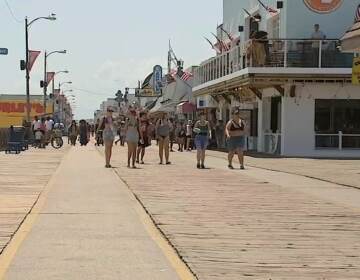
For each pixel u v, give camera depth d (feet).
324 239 39.81
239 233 41.42
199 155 93.15
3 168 90.89
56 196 58.70
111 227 43.04
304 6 132.98
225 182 72.54
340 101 130.41
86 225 43.65
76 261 32.94
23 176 78.28
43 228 42.29
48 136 185.06
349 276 30.55
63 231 41.29
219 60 162.61
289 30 133.08
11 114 324.60
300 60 124.47
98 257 33.96
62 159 113.60
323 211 51.21
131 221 45.57
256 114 155.12
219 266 32.30
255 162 107.55
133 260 33.37
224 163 104.58
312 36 129.49
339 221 46.50
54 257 33.78
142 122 102.47
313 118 129.39
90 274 30.30
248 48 128.06
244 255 34.94
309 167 96.37
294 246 37.52
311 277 30.25
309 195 61.52
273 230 42.65
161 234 40.91
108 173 83.20
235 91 161.17
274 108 142.10
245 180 75.10
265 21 148.36
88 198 57.52
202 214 49.06
